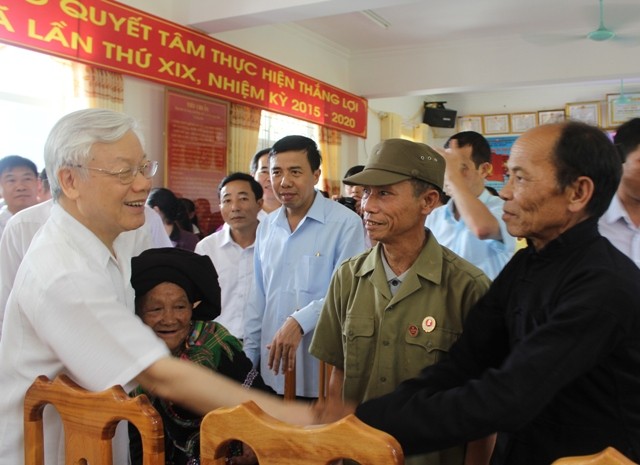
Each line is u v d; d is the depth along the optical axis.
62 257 0.93
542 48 5.86
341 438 0.65
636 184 1.48
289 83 5.29
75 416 0.83
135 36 3.66
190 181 4.30
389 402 0.86
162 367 0.88
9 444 0.94
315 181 1.98
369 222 1.13
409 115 8.39
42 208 1.88
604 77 5.65
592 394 0.80
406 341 1.14
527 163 0.85
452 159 1.52
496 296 0.97
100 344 0.88
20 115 3.45
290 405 0.90
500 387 0.75
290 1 3.93
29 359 0.94
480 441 1.11
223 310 2.33
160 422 0.76
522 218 0.87
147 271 1.16
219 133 4.54
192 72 4.14
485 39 6.04
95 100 3.50
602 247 0.84
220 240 2.40
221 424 0.73
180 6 4.24
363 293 1.21
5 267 1.82
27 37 3.02
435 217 2.01
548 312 0.83
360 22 5.60
